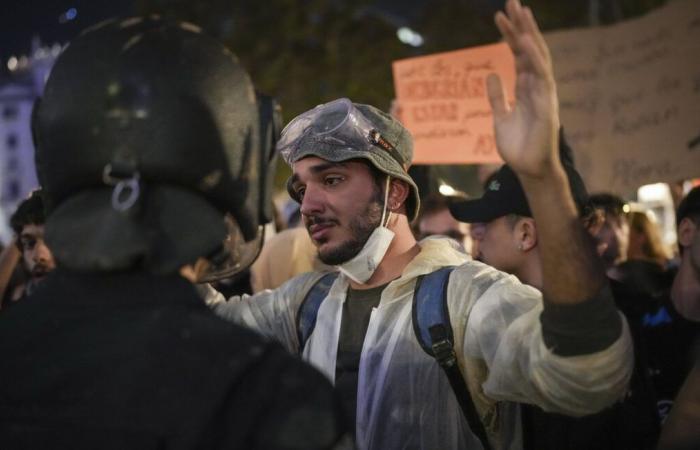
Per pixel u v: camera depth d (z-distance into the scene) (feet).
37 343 3.91
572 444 6.54
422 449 6.09
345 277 6.77
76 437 3.70
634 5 37.42
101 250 3.82
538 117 4.14
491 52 13.12
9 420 3.82
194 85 3.98
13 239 10.30
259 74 51.08
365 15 51.83
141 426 3.65
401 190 6.64
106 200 3.98
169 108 3.91
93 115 3.92
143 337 3.79
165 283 3.94
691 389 6.00
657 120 13.65
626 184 13.87
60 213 4.02
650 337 8.79
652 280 11.36
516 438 6.29
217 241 4.03
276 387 3.71
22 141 136.87
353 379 6.44
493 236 8.21
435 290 6.18
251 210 4.34
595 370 4.36
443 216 12.10
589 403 4.51
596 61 14.26
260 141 4.42
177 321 3.84
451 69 13.33
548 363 4.48
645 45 13.84
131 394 3.70
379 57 50.90
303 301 6.89
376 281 6.59
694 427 5.91
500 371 5.21
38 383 3.82
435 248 6.52
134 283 3.92
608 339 4.32
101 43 4.05
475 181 15.90
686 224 8.80
